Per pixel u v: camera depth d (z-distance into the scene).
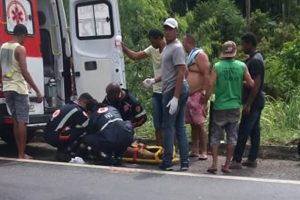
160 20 16.66
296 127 11.53
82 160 9.16
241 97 8.73
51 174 8.09
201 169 8.85
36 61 9.80
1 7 9.32
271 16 41.06
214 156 8.50
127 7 15.32
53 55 10.62
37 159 9.77
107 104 9.62
